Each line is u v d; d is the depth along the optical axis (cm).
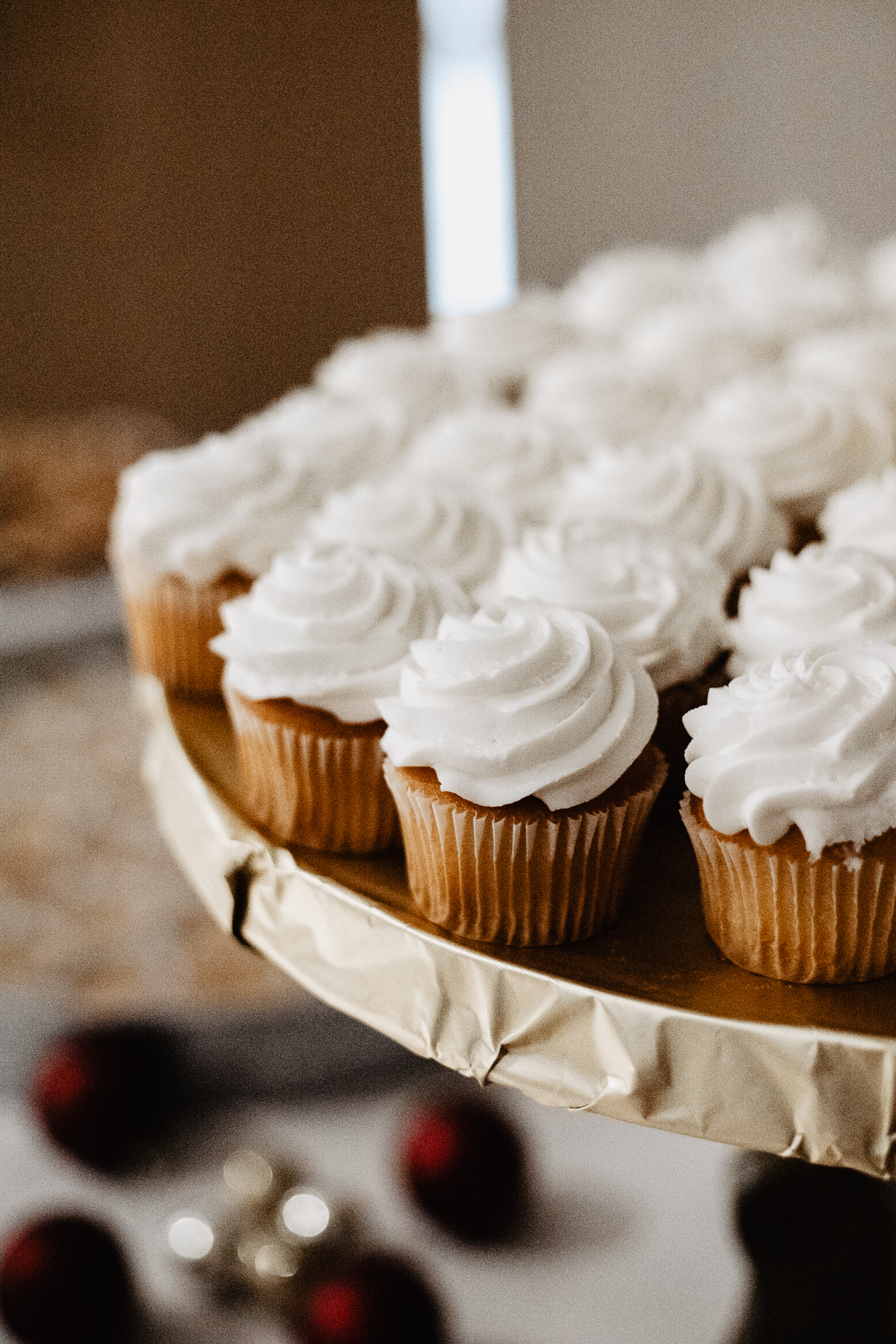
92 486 121
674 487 66
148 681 66
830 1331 55
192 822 56
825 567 56
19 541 112
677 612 56
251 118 177
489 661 51
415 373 96
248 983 72
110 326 184
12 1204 67
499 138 185
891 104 162
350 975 49
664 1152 68
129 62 170
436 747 50
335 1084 71
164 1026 70
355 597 56
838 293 109
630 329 118
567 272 190
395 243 188
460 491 67
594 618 54
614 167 181
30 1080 69
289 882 52
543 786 49
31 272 178
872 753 48
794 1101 44
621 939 51
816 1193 55
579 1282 63
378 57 176
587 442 78
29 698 99
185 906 76
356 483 75
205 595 64
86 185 175
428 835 51
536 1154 66
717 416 75
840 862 47
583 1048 46
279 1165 66
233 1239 64
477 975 48
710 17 167
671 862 54
